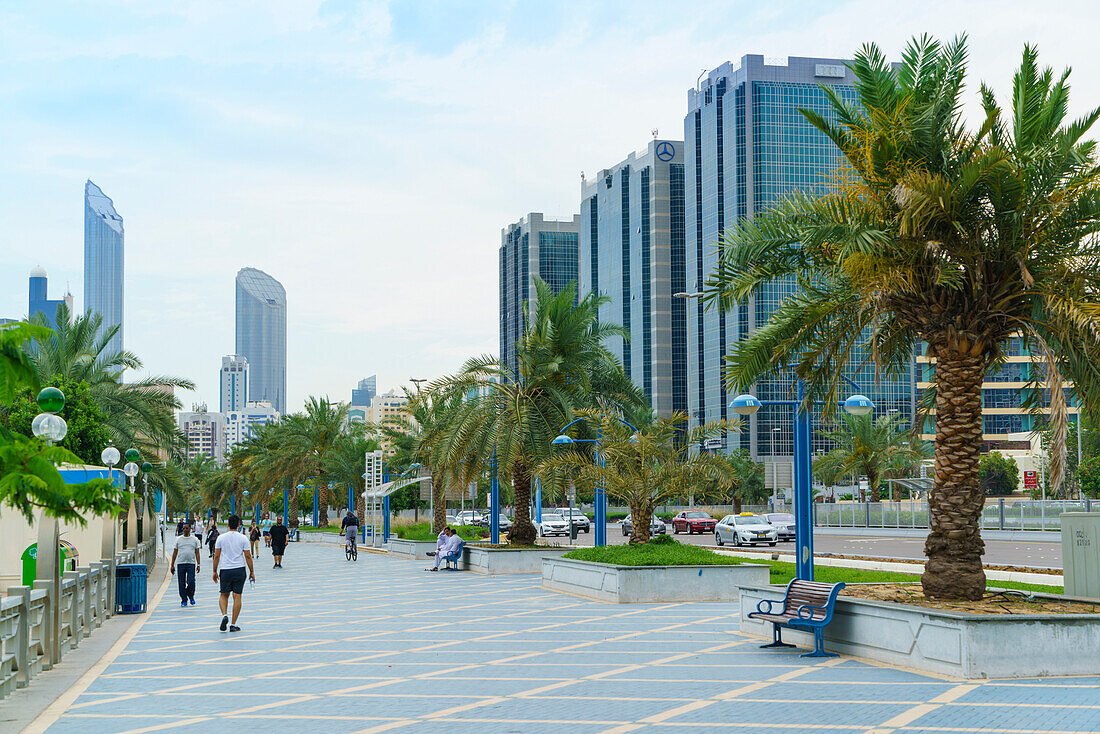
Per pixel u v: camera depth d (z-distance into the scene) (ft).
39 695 34.73
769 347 47.11
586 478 81.66
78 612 49.98
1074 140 43.50
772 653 43.78
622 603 66.69
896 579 68.59
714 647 45.85
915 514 187.32
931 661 37.76
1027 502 165.07
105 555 64.18
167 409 132.87
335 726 29.68
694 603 66.85
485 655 44.47
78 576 48.96
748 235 47.24
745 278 47.73
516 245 625.00
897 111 43.11
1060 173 42.14
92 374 120.78
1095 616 37.17
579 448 100.01
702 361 470.39
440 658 43.75
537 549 102.99
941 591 42.88
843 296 46.29
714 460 75.25
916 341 52.75
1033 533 153.38
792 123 425.69
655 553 71.82
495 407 100.07
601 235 541.34
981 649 36.09
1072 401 45.55
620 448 76.84
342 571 112.27
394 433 174.40
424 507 280.31
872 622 41.24
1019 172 40.96
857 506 208.85
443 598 74.84
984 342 43.73
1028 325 43.80
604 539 99.35
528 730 28.89
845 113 46.80
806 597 44.52
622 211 520.42
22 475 26.89
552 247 604.90
